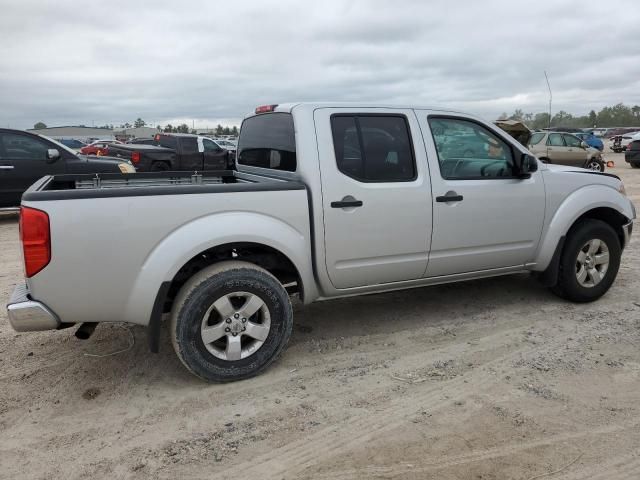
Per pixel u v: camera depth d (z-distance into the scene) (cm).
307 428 311
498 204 447
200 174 526
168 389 358
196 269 369
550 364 385
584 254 498
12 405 338
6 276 616
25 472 274
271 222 364
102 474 272
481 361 393
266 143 448
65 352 413
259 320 372
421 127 421
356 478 266
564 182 482
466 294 540
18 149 945
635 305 503
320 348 420
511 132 1744
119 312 336
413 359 399
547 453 283
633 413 320
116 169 1026
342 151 392
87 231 318
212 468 276
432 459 279
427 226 419
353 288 411
